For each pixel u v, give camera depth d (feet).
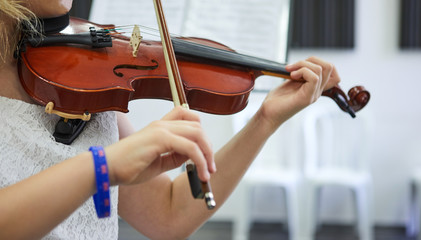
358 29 17.01
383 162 17.13
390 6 16.89
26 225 2.48
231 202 17.20
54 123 3.31
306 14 16.98
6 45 3.24
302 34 17.04
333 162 16.88
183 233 4.09
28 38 3.44
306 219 16.70
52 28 3.59
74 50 3.59
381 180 17.16
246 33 6.54
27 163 3.07
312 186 15.47
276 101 3.88
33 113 3.19
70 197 2.50
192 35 6.45
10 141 3.05
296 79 3.91
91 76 3.38
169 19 6.44
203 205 4.00
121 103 3.39
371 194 16.81
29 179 2.53
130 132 4.06
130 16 6.43
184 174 4.22
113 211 3.56
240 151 3.94
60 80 3.22
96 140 3.42
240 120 15.08
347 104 4.26
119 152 2.51
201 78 3.94
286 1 6.61
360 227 15.29
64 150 3.19
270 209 17.43
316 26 17.01
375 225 17.16
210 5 6.55
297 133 16.39
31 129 3.13
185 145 2.45
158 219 4.08
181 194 4.08
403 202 17.13
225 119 13.88
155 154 2.49
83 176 2.51
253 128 3.92
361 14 16.97
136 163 2.49
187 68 4.03
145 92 3.74
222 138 13.85
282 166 16.78
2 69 3.27
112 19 6.43
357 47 17.06
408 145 17.07
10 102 3.13
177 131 2.51
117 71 3.58
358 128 16.72
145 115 6.78
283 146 16.72
